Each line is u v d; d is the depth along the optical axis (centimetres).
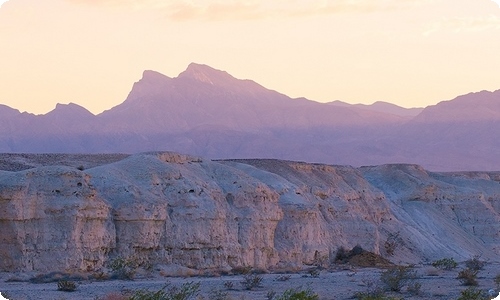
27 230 7481
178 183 8962
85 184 7862
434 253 13688
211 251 8825
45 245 7538
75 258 7612
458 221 15712
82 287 6731
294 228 10350
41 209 7588
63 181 7756
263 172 11188
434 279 8706
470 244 15025
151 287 6819
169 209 8706
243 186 9662
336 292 7094
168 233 8531
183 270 8344
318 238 10700
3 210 7412
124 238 8181
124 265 7775
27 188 7556
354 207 12975
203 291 6750
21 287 6688
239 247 9188
